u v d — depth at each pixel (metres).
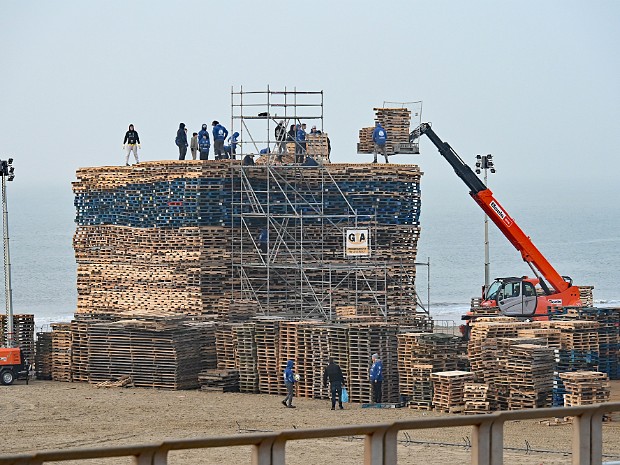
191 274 76.38
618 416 54.94
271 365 67.12
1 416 57.91
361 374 63.50
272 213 78.69
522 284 78.31
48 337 74.69
